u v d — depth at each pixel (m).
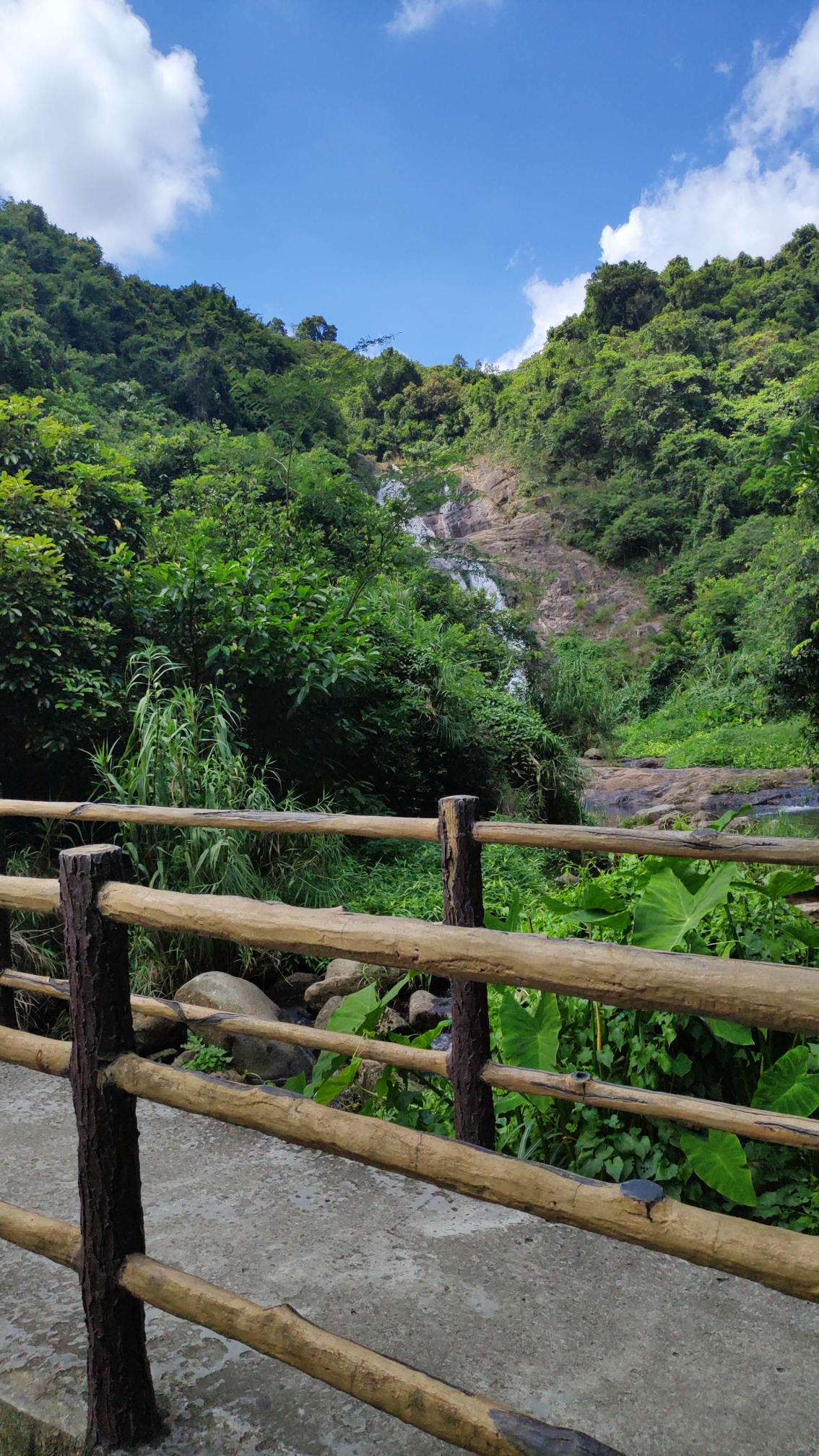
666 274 61.31
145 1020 3.34
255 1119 0.89
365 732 6.60
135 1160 1.01
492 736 8.08
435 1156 0.80
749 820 9.64
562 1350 1.25
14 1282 1.42
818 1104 1.69
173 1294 0.95
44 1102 2.16
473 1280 1.43
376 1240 1.55
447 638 9.76
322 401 13.28
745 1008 0.64
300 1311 1.35
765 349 48.28
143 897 0.96
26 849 4.24
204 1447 1.05
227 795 4.15
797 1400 1.14
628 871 2.41
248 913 0.92
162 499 13.00
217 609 5.56
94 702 4.80
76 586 5.30
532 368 53.34
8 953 2.42
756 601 17.47
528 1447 0.73
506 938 0.78
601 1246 1.52
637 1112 1.23
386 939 0.83
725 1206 1.72
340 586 8.65
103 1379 1.04
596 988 0.71
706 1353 1.24
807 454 8.02
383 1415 1.10
